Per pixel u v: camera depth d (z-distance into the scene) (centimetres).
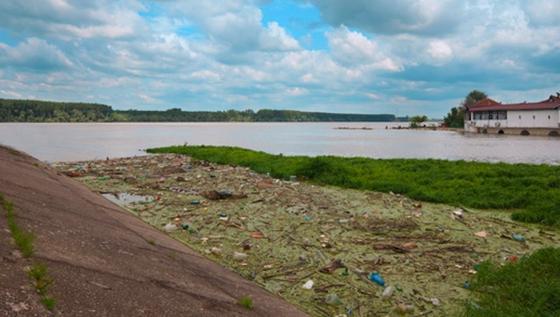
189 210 1441
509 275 787
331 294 750
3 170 1198
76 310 437
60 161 3164
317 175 2148
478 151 4462
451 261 947
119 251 702
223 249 1029
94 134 8731
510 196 1562
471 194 1636
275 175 2295
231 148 3675
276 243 1077
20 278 454
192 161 2961
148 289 563
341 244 1068
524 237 1138
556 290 686
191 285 648
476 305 703
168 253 839
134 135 8556
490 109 8556
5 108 18325
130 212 1391
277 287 802
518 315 637
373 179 2017
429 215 1383
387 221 1273
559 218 1274
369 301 743
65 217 845
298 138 7988
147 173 2356
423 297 758
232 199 1622
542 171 2019
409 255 984
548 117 7450
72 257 583
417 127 13762
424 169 2308
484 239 1120
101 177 2195
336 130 13500
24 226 648
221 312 571
